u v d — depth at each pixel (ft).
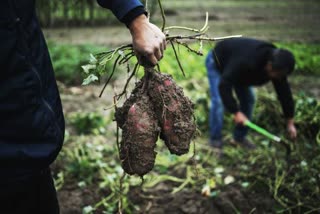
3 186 5.72
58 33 35.99
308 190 13.03
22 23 5.75
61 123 6.57
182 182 13.60
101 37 34.30
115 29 38.55
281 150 15.81
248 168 14.46
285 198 12.70
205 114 17.99
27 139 5.77
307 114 17.02
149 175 13.80
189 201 12.58
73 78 23.84
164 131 6.82
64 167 14.23
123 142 6.73
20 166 5.74
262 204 12.48
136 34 6.17
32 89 5.73
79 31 37.22
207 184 12.89
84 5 39.68
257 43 13.47
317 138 15.47
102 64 6.97
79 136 16.75
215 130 15.71
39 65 6.10
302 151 15.55
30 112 5.73
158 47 6.19
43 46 6.29
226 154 15.60
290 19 45.24
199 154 15.30
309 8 54.80
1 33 5.43
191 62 25.23
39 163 5.91
